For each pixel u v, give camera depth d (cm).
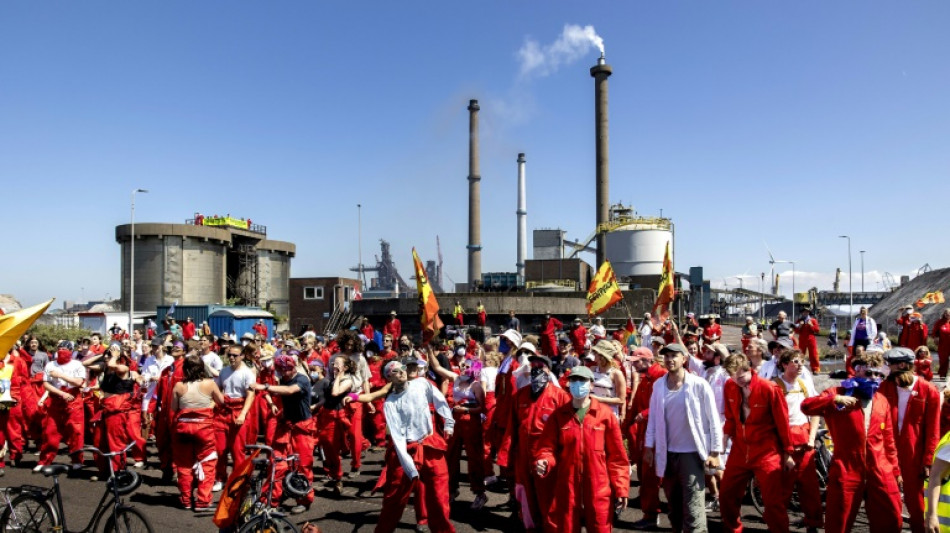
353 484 1018
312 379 1123
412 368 737
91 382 1267
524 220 9106
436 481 705
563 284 6203
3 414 1143
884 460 652
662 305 1430
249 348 943
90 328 4719
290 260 8119
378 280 15700
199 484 886
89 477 1090
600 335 1670
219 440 932
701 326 1555
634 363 997
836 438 657
